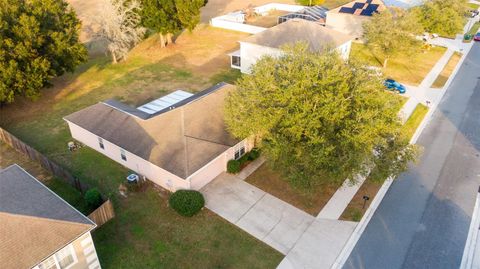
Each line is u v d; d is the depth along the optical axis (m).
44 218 16.45
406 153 21.55
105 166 26.69
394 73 42.62
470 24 61.44
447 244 20.27
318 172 20.28
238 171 25.66
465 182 25.02
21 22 30.92
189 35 55.41
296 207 22.77
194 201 21.70
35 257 15.34
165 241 20.45
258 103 21.77
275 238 20.61
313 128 19.84
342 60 22.12
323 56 21.89
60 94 37.44
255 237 20.66
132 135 25.53
